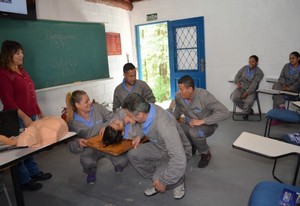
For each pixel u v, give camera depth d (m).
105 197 2.27
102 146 2.08
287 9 4.20
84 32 4.14
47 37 3.52
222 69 4.91
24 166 2.43
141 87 3.19
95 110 2.48
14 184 1.71
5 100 2.26
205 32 4.91
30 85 2.50
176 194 2.16
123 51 5.34
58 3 3.72
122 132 2.21
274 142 1.65
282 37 4.32
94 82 4.47
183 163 1.72
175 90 5.49
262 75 4.37
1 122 1.74
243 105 4.53
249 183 2.35
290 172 2.51
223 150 3.15
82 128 2.38
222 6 4.66
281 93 3.59
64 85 3.81
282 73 4.20
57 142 1.76
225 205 2.04
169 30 5.25
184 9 5.01
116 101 3.19
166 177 1.75
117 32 5.12
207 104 2.59
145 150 2.16
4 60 2.28
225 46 4.79
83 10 4.20
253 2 4.41
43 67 3.49
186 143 2.14
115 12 5.02
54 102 3.72
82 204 2.19
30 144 1.66
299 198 1.24
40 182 2.61
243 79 4.51
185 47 5.23
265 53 4.50
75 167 2.95
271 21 4.34
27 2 3.13
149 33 5.98
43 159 3.22
